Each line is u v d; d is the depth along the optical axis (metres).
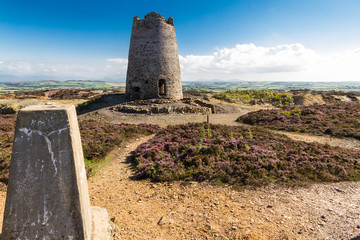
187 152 10.16
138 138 15.80
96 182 8.41
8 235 3.30
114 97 34.12
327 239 4.53
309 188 7.06
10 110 27.88
